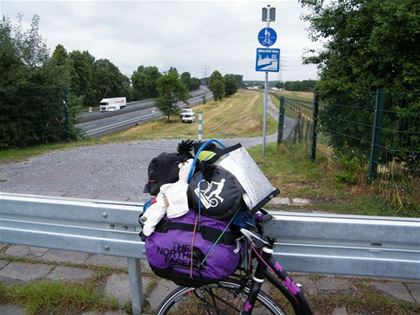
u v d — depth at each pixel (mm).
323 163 8789
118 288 3418
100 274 3637
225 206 2072
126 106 86125
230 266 2107
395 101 6641
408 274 2578
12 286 3381
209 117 56375
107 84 99000
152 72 124562
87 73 85938
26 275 3682
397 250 2566
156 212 2182
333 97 8586
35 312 3092
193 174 2260
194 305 2988
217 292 2709
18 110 14484
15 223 3178
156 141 15539
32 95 14844
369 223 2521
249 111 56188
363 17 7762
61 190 7316
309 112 9969
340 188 6809
